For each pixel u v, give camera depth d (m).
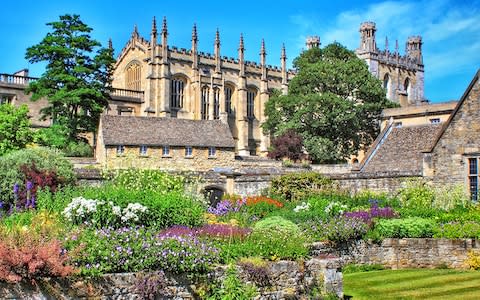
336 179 38.22
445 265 24.78
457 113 34.56
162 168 55.44
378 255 24.67
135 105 91.62
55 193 24.83
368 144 82.00
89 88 60.84
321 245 22.97
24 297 13.98
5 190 26.22
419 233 25.39
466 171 34.00
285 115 81.25
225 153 59.50
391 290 20.20
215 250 17.50
